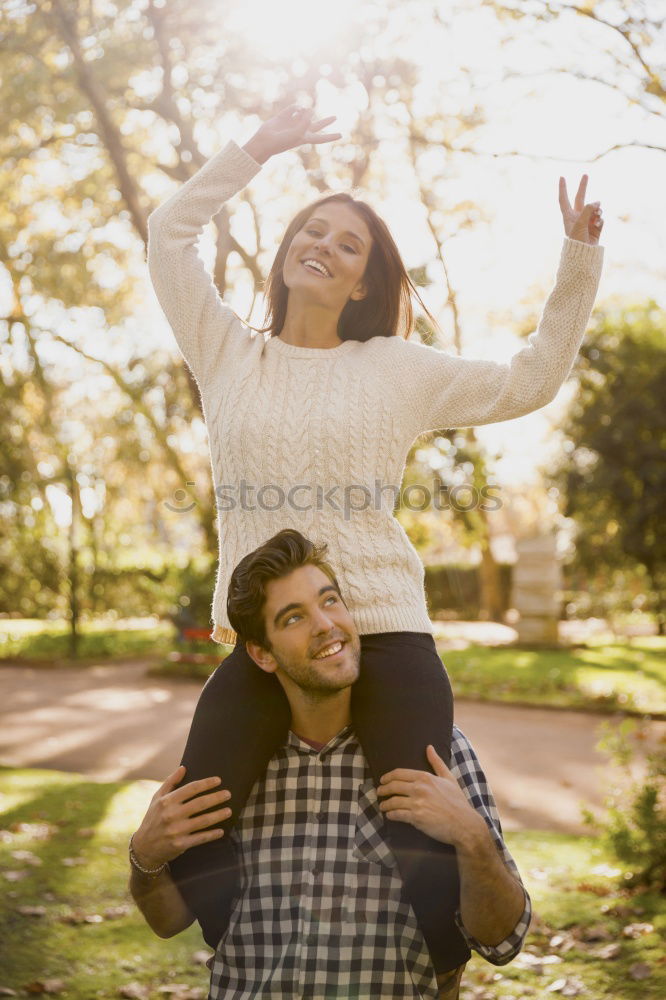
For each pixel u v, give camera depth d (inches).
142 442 713.6
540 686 558.9
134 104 466.3
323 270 95.3
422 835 82.8
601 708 489.7
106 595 837.2
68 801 288.4
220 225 394.6
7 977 165.6
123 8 434.3
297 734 88.4
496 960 84.1
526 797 311.3
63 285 608.1
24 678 651.5
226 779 84.5
